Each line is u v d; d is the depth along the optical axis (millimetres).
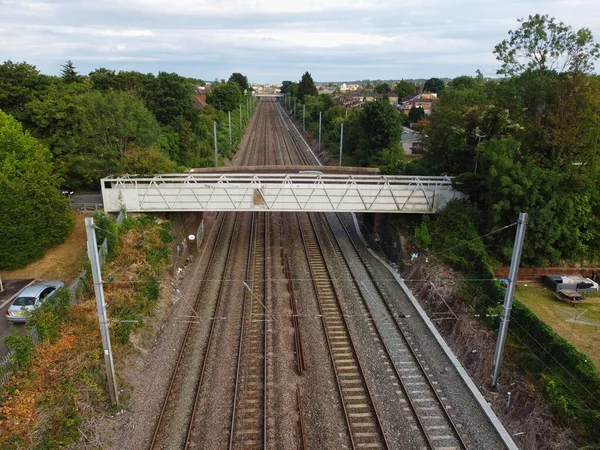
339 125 79938
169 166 39562
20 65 42594
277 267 32938
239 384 19938
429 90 186250
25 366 18125
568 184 29500
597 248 30469
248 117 139875
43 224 30234
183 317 25625
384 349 22844
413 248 32875
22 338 18344
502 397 19266
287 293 28781
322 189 32906
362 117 63031
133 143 40719
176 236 33781
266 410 18281
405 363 21688
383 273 32500
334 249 37062
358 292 29156
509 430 17609
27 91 41625
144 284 25688
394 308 27125
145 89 59062
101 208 36812
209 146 70375
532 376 19156
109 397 18328
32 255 29594
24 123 40781
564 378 18172
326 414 18250
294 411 18344
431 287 27969
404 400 19156
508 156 30219
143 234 31172
